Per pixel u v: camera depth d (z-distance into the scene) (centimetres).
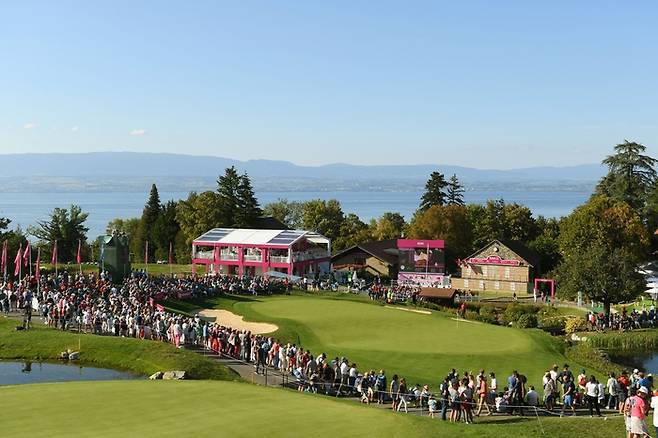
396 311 7456
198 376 4275
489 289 11881
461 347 5412
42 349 4950
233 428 2533
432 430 2625
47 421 2609
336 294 9169
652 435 2758
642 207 13738
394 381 3769
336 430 2552
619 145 13975
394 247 13050
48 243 13388
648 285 9631
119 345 4894
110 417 2680
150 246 16500
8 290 6275
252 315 6838
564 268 9025
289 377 4294
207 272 11556
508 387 3797
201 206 14638
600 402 3716
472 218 14912
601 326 7912
